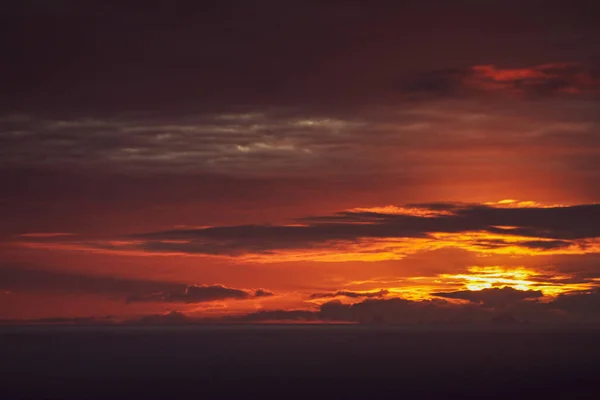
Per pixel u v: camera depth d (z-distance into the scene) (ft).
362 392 334.44
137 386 355.77
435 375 390.83
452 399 319.47
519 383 362.74
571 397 327.26
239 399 318.04
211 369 424.87
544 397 326.03
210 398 321.73
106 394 334.03
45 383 369.71
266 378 379.35
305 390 339.77
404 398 318.86
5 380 380.17
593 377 384.68
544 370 417.49
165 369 426.10
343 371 410.72
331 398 320.70
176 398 322.75
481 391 338.75
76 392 341.00
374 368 425.69
